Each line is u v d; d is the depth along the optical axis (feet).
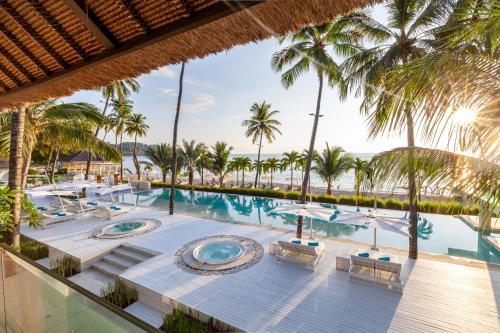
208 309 18.16
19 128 22.21
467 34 8.86
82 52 7.33
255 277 22.58
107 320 5.06
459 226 43.14
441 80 8.57
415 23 25.43
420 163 10.36
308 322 16.85
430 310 17.93
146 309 20.31
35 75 9.04
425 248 35.35
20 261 7.74
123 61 6.92
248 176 162.61
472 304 18.53
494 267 24.26
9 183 21.74
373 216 28.04
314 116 36.19
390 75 10.30
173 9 5.52
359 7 4.99
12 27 7.52
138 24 6.00
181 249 28.76
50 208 46.93
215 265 24.82
